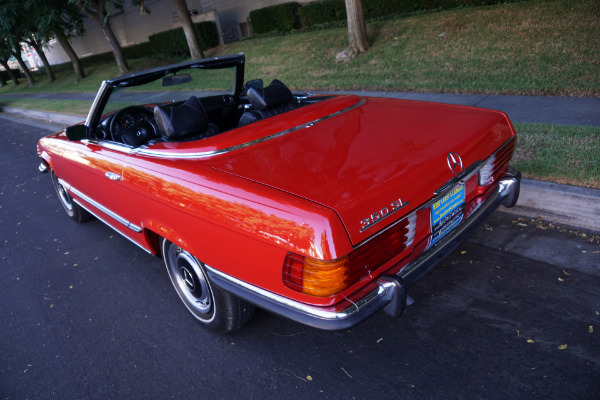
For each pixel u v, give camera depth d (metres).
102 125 3.33
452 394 2.13
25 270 4.11
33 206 5.86
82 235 4.69
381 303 1.91
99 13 19.77
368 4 13.28
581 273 2.83
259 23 17.61
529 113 5.37
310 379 2.37
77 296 3.55
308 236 1.75
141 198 2.69
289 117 2.75
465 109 2.78
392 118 2.67
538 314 2.55
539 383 2.12
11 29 18.50
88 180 3.48
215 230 2.16
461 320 2.61
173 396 2.40
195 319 3.00
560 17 8.34
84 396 2.49
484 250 3.25
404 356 2.42
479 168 2.36
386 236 1.93
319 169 2.08
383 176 1.98
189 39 15.69
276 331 2.80
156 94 3.43
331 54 11.32
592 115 4.96
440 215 2.25
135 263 3.95
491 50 8.12
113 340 2.95
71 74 28.34
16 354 2.94
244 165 2.24
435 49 9.05
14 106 19.55
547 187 3.53
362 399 2.19
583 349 2.27
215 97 3.61
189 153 2.48
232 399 2.32
